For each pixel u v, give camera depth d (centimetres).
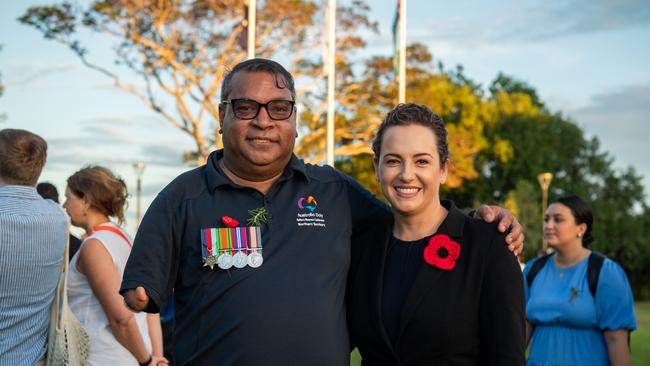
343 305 320
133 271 307
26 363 372
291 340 301
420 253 305
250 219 319
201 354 306
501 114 4169
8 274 362
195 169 337
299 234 320
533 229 3784
